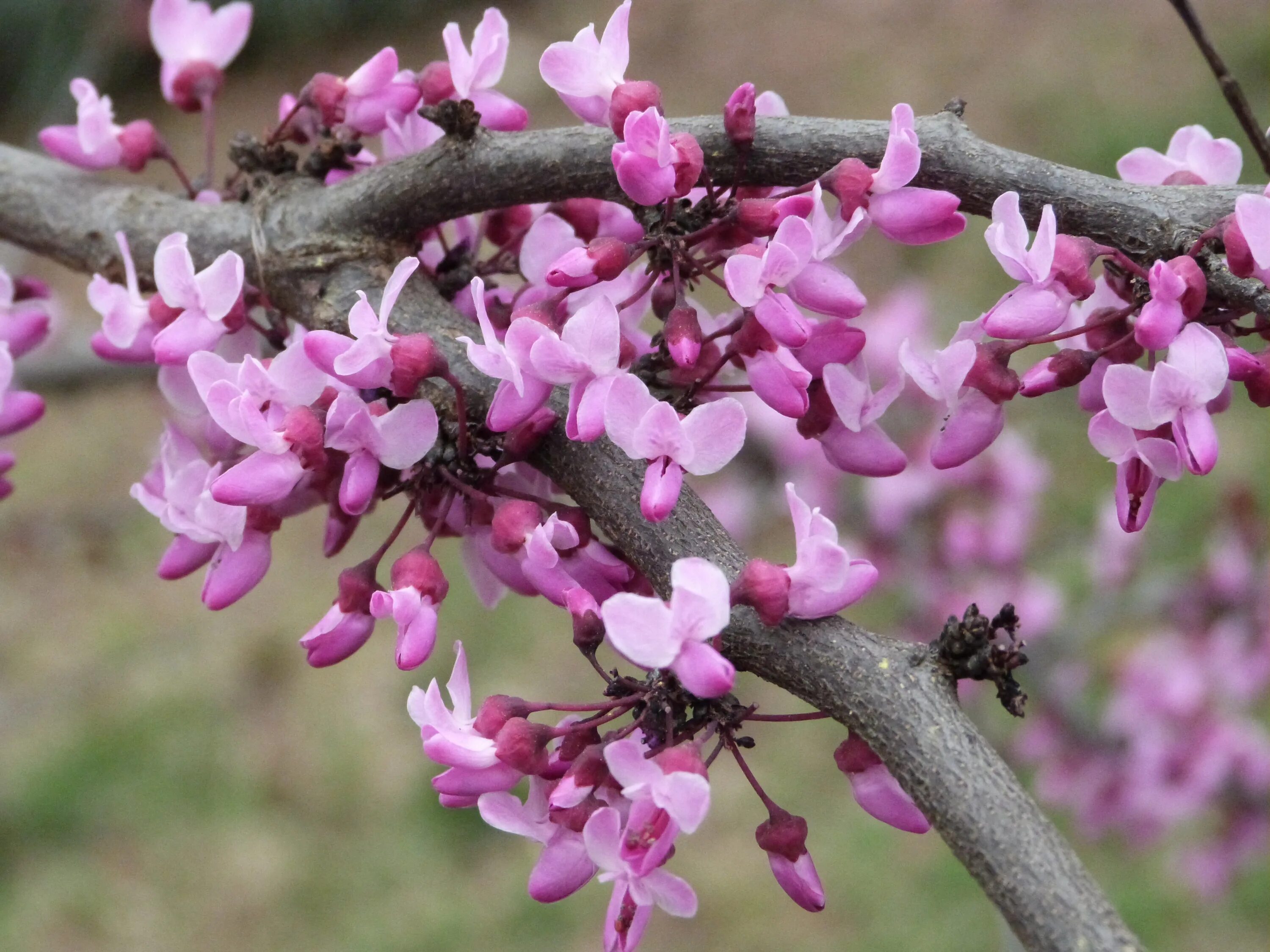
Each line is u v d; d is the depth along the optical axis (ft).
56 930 2.57
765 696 2.85
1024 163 0.91
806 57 4.57
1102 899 0.82
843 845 2.60
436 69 0.97
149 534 3.55
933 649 0.86
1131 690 2.12
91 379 1.55
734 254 0.87
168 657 3.14
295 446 0.89
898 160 0.89
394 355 0.89
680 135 0.90
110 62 4.46
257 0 4.83
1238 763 2.10
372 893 2.62
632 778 0.83
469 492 0.91
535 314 0.89
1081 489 2.86
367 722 2.94
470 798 0.88
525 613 3.10
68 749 2.89
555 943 2.51
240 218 0.99
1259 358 0.89
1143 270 0.89
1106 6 4.35
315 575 3.30
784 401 0.89
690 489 0.89
